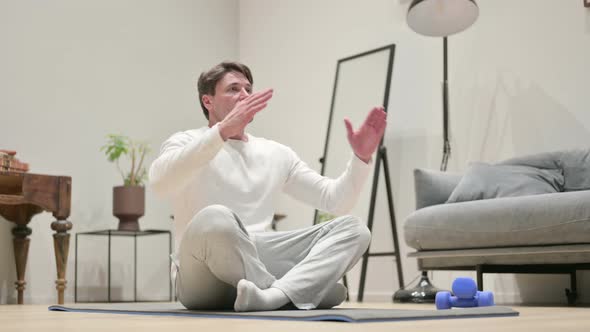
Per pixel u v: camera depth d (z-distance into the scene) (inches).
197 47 199.3
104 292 166.7
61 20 164.6
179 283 69.1
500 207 110.3
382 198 170.4
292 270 64.5
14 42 154.5
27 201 123.3
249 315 56.1
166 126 186.7
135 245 169.3
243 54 211.9
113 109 173.5
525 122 148.3
